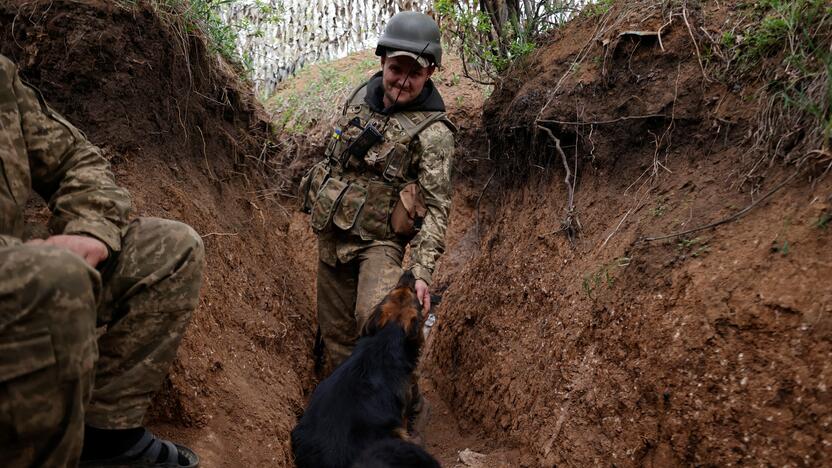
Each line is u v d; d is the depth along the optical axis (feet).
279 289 14.24
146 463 6.79
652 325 8.39
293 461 10.00
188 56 13.50
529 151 13.80
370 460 7.64
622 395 8.42
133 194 10.89
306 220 20.49
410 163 11.47
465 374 13.32
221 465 8.62
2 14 10.73
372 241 11.41
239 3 23.34
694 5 10.85
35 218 9.71
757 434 6.72
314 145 21.24
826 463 6.10
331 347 12.55
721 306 7.61
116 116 11.38
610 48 11.71
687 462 7.30
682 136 10.15
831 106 7.58
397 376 8.94
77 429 5.03
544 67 13.93
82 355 4.97
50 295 4.76
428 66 11.52
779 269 7.31
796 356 6.73
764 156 8.50
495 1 16.08
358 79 23.13
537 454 9.45
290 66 26.43
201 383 9.37
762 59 9.34
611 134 11.43
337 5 26.91
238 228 14.03
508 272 13.00
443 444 12.21
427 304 10.30
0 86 6.00
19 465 4.82
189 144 13.41
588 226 11.21
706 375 7.41
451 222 18.79
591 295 9.87
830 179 7.43
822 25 8.52
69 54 10.94
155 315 6.72
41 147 6.39
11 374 4.63
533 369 10.76
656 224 9.52
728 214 8.50
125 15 11.72
